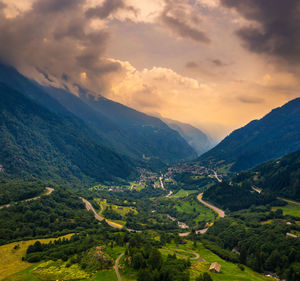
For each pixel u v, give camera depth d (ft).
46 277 533.96
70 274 536.42
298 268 545.03
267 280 541.34
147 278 474.08
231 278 515.09
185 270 526.57
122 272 529.04
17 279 532.32
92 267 555.69
